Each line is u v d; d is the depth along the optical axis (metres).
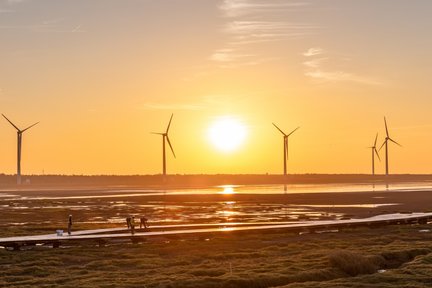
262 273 70.62
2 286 65.94
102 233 108.12
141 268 77.31
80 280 68.88
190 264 79.94
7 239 94.94
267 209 194.38
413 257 83.75
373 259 77.94
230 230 107.56
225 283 66.38
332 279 70.00
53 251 90.75
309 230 114.56
